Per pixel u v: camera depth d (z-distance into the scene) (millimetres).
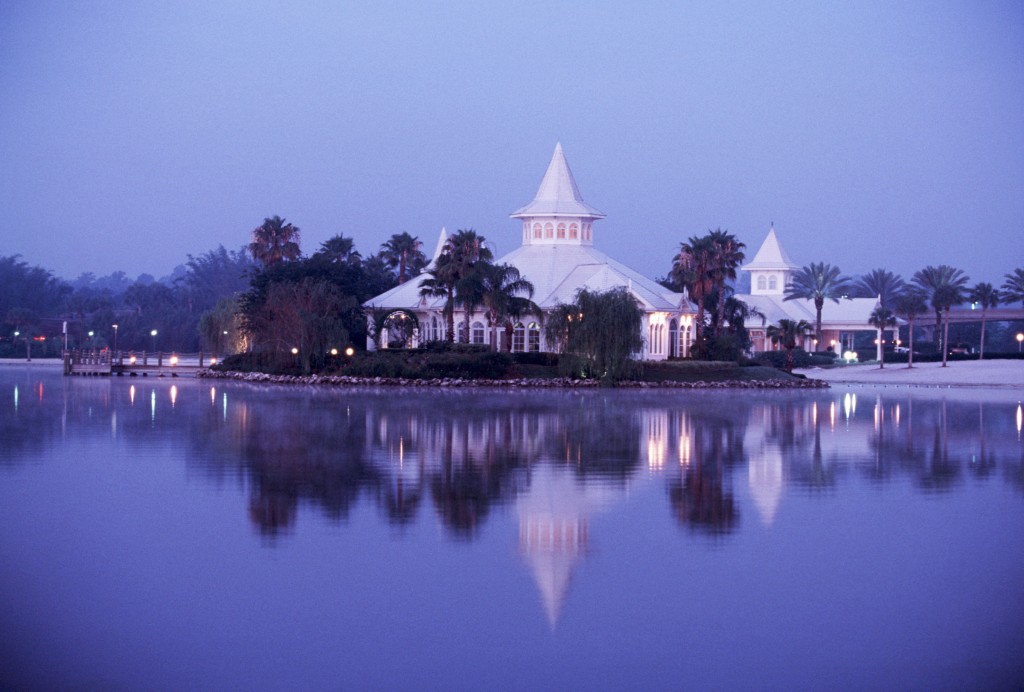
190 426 52500
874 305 164500
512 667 19438
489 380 92750
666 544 27234
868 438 49625
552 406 67562
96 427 52031
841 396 83812
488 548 26703
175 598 22797
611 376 92438
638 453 43125
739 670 19359
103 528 28641
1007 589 23609
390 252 142875
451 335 100562
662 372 97312
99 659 19656
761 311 159000
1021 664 19578
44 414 59281
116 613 21875
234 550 26422
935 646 20422
